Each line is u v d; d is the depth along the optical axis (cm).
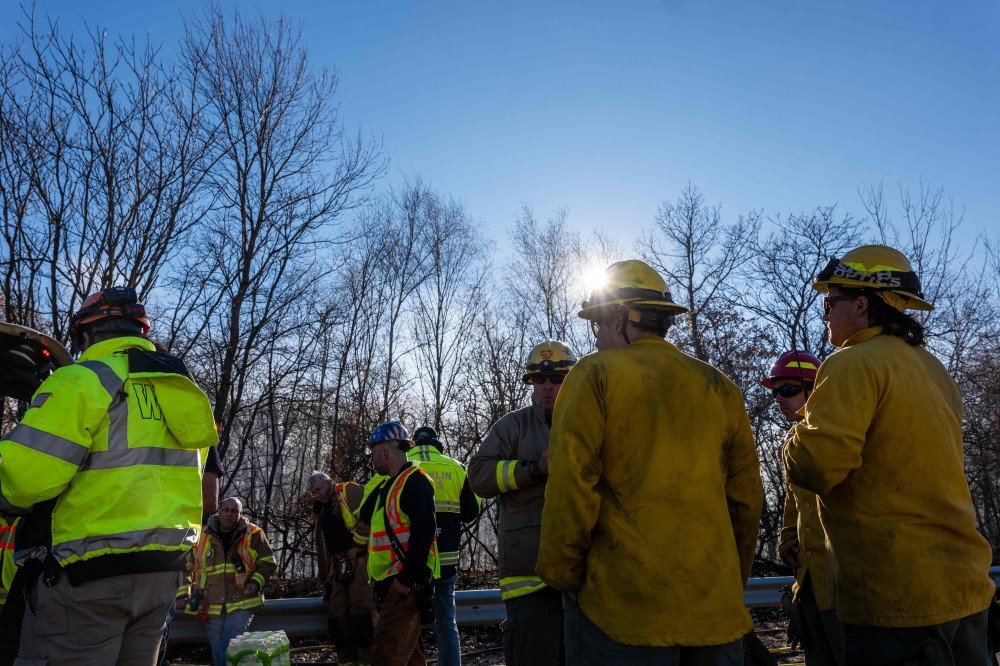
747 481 278
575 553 251
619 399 255
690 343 1894
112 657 284
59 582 280
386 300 2142
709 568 246
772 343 1844
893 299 300
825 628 358
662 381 261
